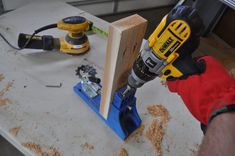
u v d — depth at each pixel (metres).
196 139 0.69
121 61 0.53
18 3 1.51
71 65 0.84
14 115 0.66
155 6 2.46
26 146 0.60
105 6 2.08
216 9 1.97
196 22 0.42
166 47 0.45
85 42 0.88
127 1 2.20
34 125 0.65
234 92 0.44
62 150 0.61
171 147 0.66
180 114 0.75
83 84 0.74
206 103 0.46
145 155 0.63
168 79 0.52
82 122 0.68
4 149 1.23
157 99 0.78
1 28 0.94
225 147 0.37
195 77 0.48
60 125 0.66
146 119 0.72
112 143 0.64
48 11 1.08
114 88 0.58
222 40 2.14
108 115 0.66
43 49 0.85
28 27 0.97
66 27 0.81
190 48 0.45
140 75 0.52
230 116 0.40
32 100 0.71
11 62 0.81
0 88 0.72
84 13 1.11
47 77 0.78
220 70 0.50
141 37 0.53
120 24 0.48
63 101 0.72
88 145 0.63
